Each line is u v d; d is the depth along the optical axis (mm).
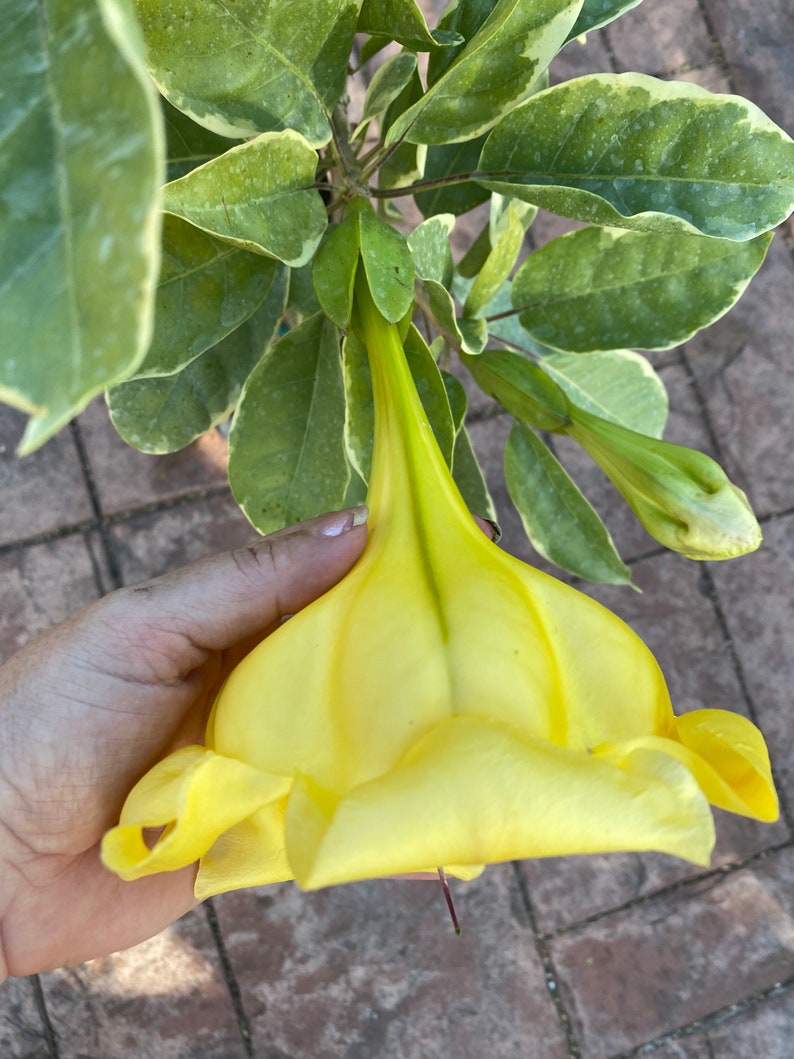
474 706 180
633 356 396
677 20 610
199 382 314
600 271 292
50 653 313
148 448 317
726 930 624
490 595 193
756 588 627
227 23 211
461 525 213
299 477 316
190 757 187
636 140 239
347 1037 602
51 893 338
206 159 270
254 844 233
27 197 89
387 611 191
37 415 85
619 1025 614
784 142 228
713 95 228
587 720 196
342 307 231
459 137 249
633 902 623
